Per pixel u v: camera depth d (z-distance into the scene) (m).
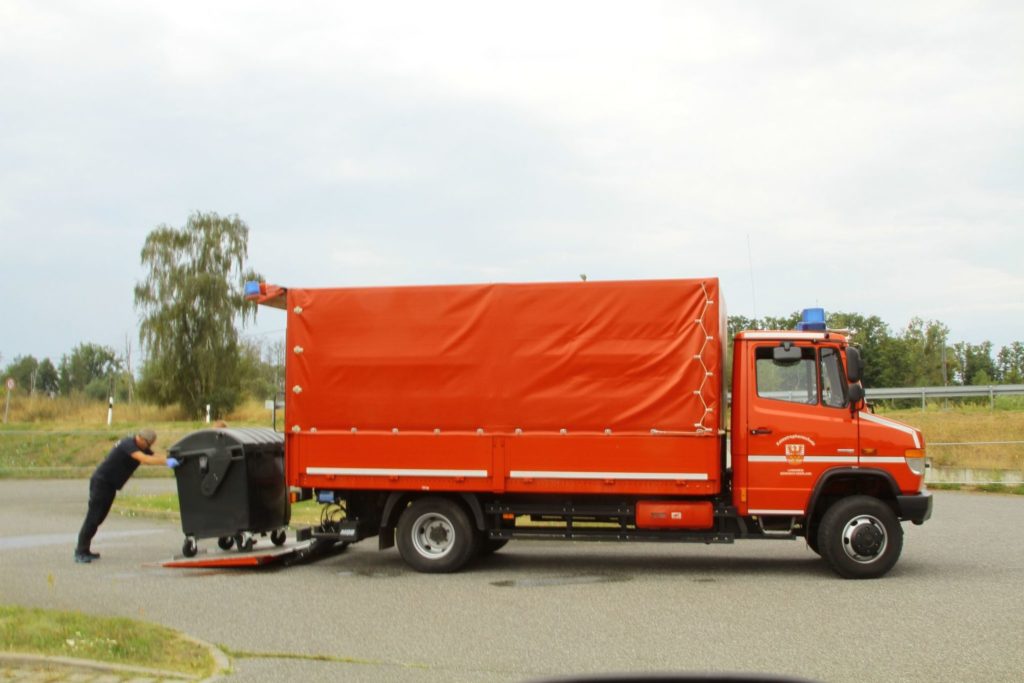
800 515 11.37
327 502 12.41
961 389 34.44
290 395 12.34
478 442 11.80
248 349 58.47
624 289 11.62
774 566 12.27
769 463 11.45
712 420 11.33
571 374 11.65
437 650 7.76
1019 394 35.25
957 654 7.38
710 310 11.43
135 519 17.81
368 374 12.14
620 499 11.73
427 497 12.06
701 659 7.32
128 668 6.95
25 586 10.81
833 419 11.42
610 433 11.52
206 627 8.71
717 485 11.30
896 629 8.32
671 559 12.99
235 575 11.77
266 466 13.29
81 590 10.62
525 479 11.65
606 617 9.02
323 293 12.34
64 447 35.69
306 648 7.86
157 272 54.09
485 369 11.85
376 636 8.30
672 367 11.44
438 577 11.59
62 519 17.92
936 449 26.98
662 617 8.98
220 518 12.80
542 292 11.80
